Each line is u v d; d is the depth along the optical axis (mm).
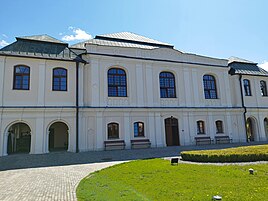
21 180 8844
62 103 19234
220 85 26078
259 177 7801
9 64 18188
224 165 10461
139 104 21703
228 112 25562
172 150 18641
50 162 13516
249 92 27594
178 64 24188
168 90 23703
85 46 20828
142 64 22688
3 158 15336
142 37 28469
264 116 27328
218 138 24266
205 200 5547
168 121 23016
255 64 29969
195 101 24281
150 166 10602
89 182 7809
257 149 12633
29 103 18250
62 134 26422
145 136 21359
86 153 17438
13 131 22531
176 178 8000
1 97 17531
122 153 17250
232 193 6023
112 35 26422
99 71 20781
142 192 6406
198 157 12102
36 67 18969
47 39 21078
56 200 6266
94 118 19859
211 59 26219
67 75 19891
